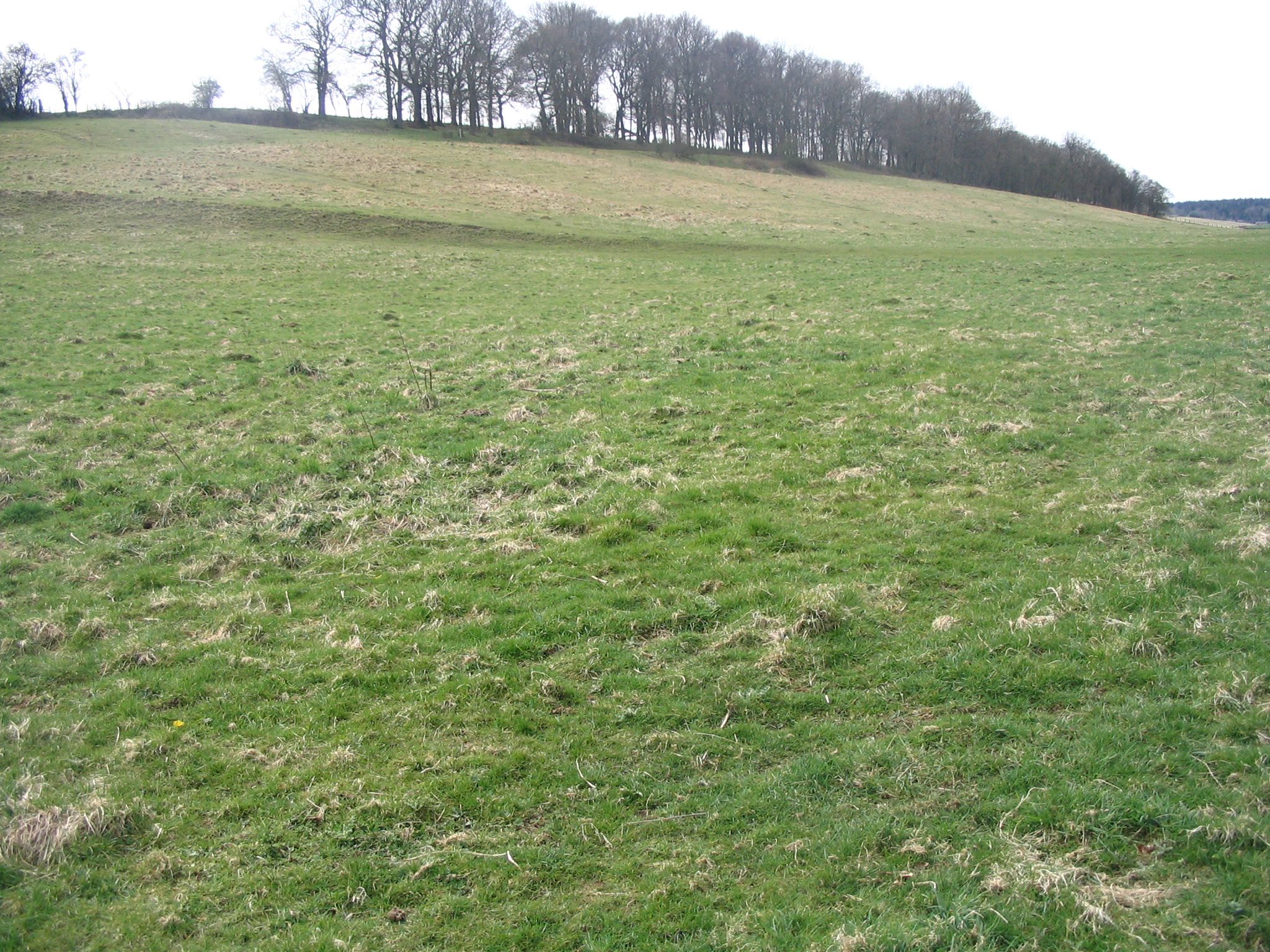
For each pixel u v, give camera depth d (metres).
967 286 29.14
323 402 15.73
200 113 87.44
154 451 13.41
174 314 24.00
